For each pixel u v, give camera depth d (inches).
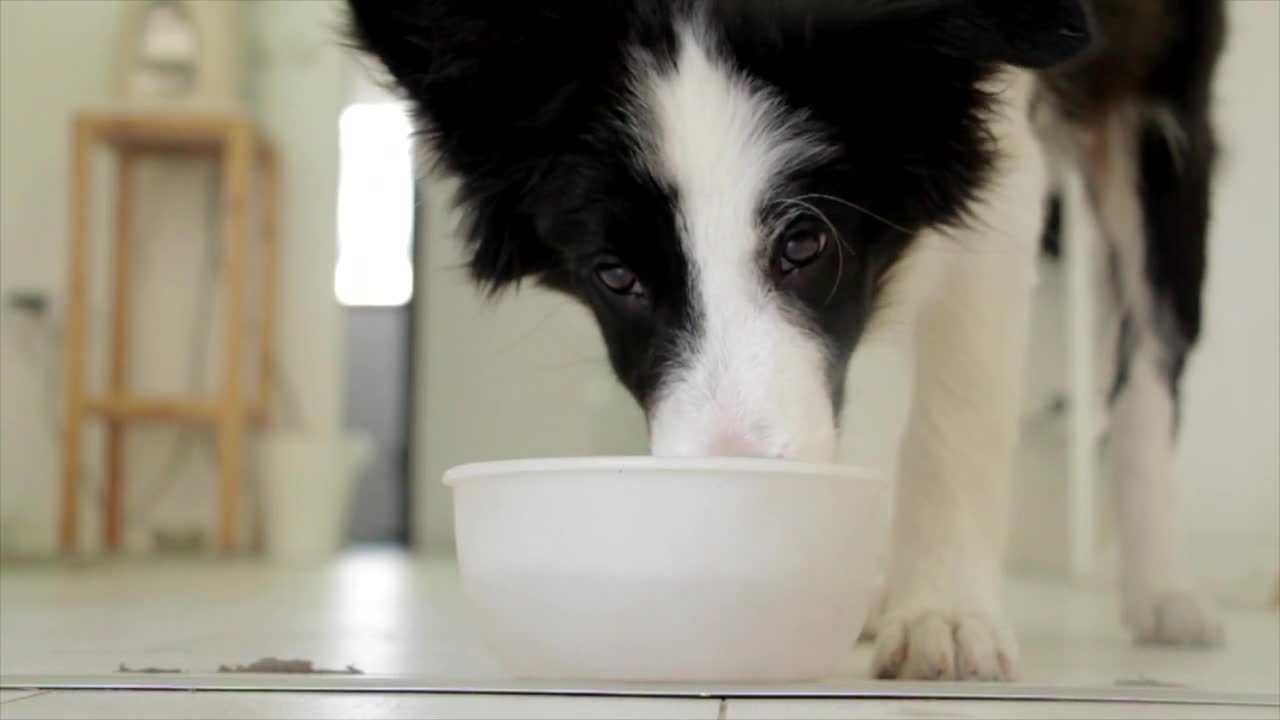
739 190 41.3
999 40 41.2
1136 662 41.6
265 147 116.9
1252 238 51.1
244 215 113.6
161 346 117.6
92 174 111.7
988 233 45.0
